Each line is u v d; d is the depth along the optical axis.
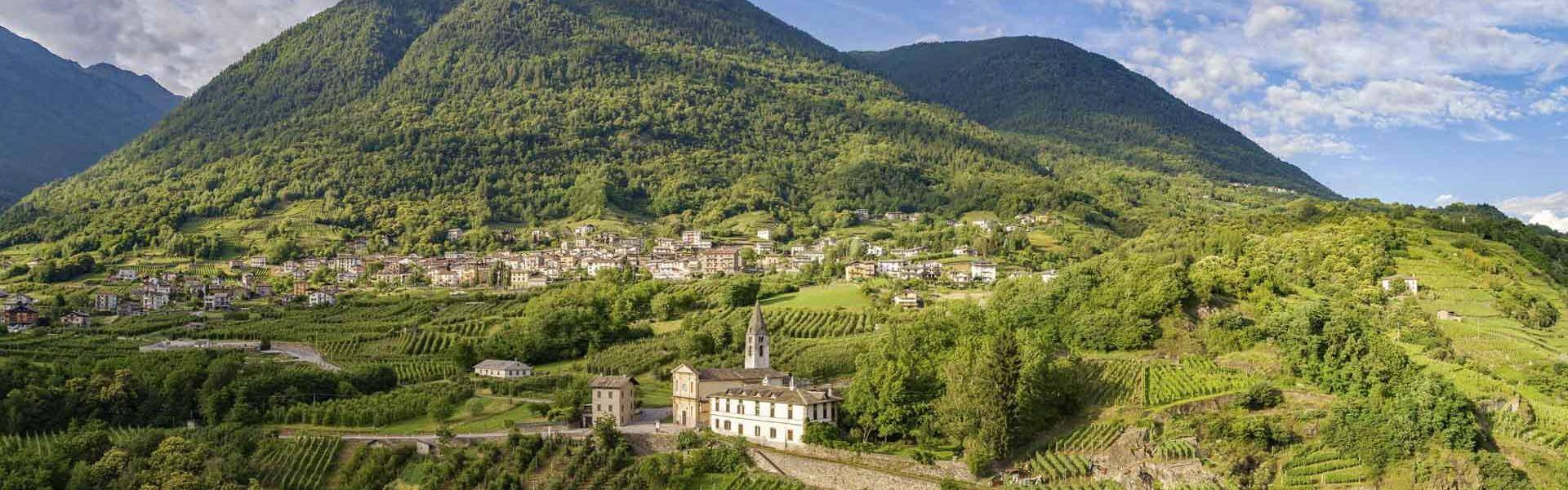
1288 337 175.38
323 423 187.50
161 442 170.00
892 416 157.12
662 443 165.88
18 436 175.62
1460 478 138.00
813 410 160.38
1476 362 182.88
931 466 147.38
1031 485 140.88
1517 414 152.00
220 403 192.62
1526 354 190.50
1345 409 150.88
